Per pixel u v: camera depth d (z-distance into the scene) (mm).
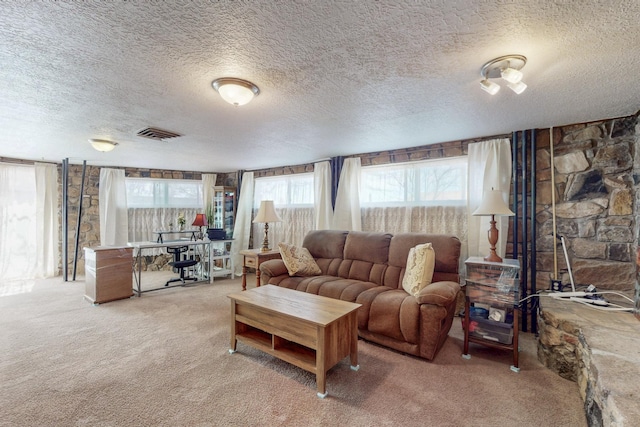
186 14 1272
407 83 1965
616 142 2631
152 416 1646
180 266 4578
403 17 1289
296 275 3389
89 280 3740
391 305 2453
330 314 2020
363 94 2154
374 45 1518
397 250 3123
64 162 4656
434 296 2256
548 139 2973
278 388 1934
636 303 2172
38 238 4957
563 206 2883
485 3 1196
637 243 2221
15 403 1742
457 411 1713
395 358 2359
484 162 3236
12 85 2004
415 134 3221
